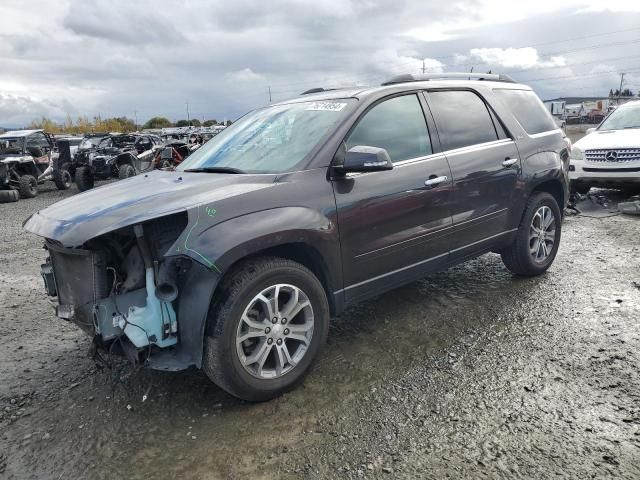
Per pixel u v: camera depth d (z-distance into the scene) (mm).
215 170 3607
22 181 15273
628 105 9781
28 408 3146
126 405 3111
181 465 2537
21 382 3480
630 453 2434
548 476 2311
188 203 2871
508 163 4371
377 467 2438
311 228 3104
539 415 2762
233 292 2828
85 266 2906
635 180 8062
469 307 4312
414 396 3020
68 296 3105
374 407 2932
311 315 3164
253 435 2740
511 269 4910
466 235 4125
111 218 2756
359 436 2680
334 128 3439
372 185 3451
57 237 2744
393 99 3805
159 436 2781
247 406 3021
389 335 3865
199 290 2770
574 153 8812
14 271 6391
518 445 2531
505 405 2871
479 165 4141
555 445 2516
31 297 5312
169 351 2938
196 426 2855
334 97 3834
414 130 3846
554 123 5199
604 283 4727
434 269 3982
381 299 4594
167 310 2850
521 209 4594
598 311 4090
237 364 2871
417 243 3750
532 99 5086
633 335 3643
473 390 3047
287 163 3361
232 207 2906
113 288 2885
